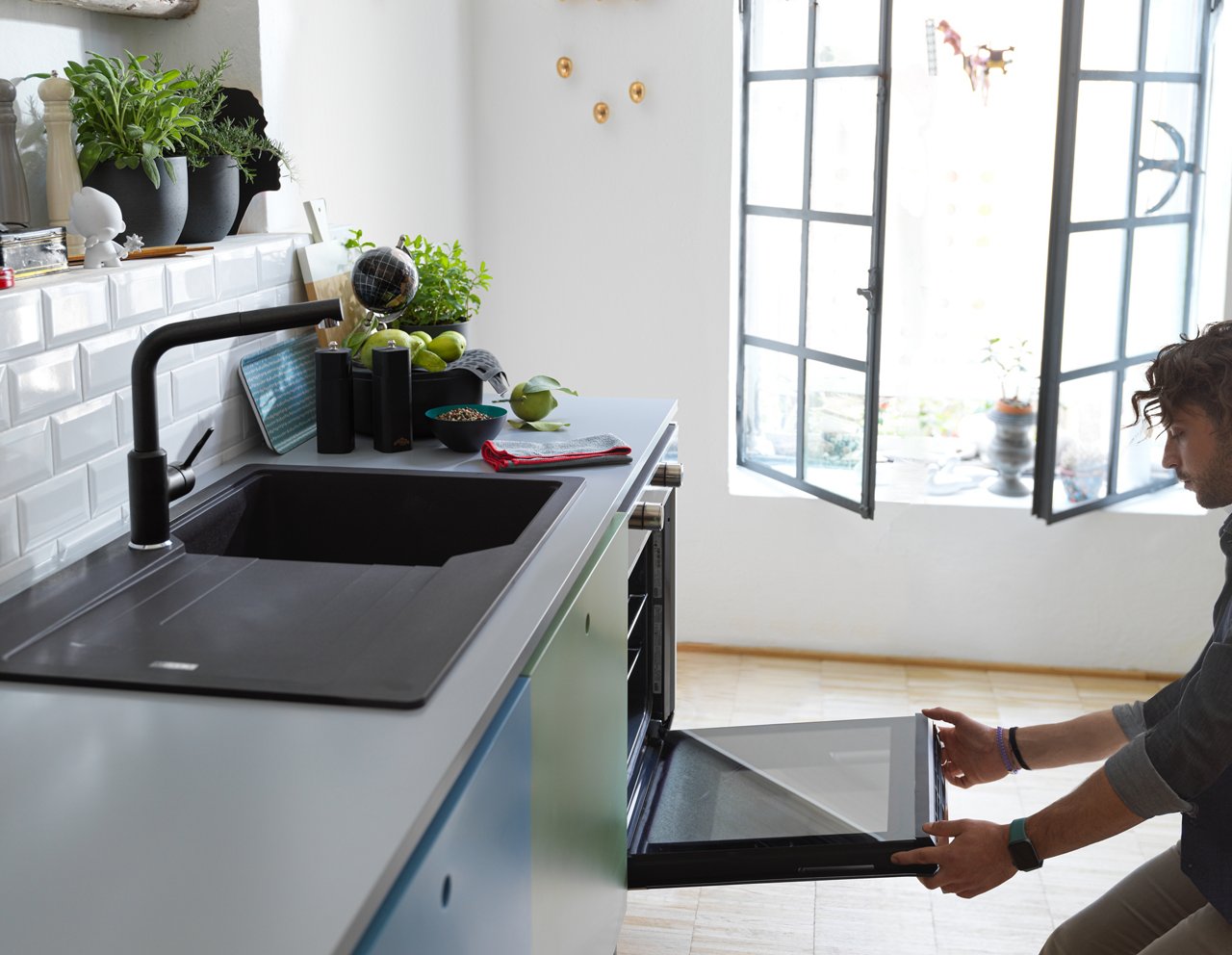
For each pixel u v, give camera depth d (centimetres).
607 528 211
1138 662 403
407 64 348
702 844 208
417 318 262
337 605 154
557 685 167
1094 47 362
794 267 396
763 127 398
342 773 112
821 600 415
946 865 184
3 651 138
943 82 489
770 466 424
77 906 91
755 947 267
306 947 86
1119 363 393
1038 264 501
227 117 258
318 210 256
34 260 175
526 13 399
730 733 244
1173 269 397
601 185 406
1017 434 434
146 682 130
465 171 403
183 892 93
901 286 412
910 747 220
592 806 193
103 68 208
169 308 199
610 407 275
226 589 160
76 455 177
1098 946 195
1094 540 397
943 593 408
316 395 232
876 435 374
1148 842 309
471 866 128
